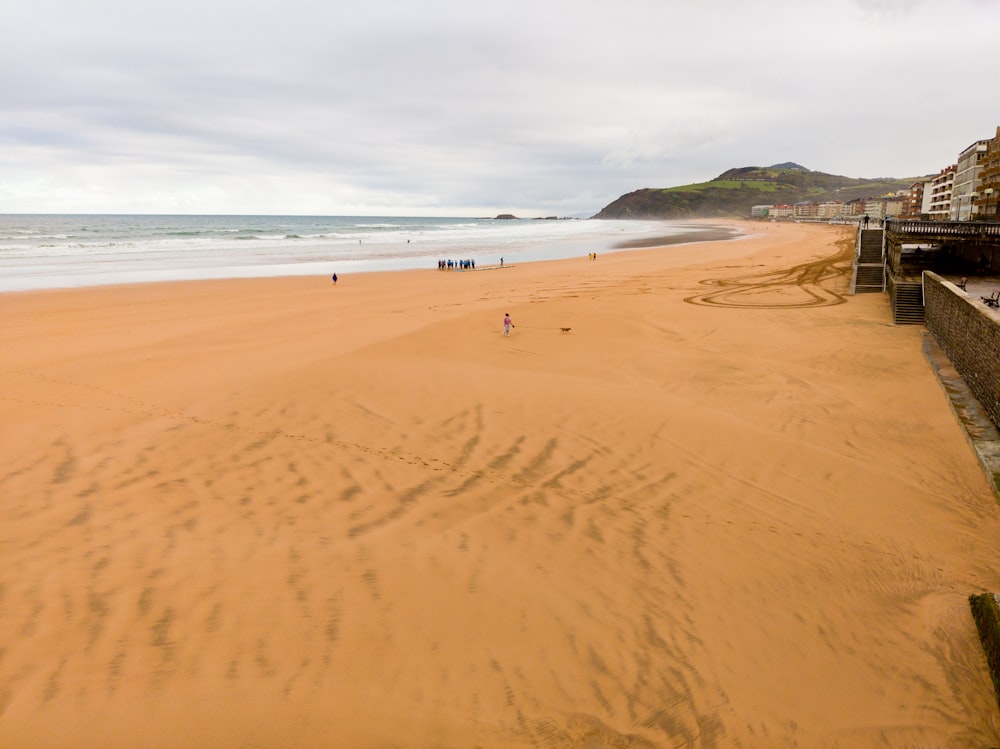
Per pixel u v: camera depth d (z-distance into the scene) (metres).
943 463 12.61
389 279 44.62
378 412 13.69
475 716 6.04
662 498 10.71
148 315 27.86
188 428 11.96
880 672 7.16
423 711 6.01
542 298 34.16
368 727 5.77
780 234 110.56
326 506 9.46
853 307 29.78
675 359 20.47
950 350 19.69
